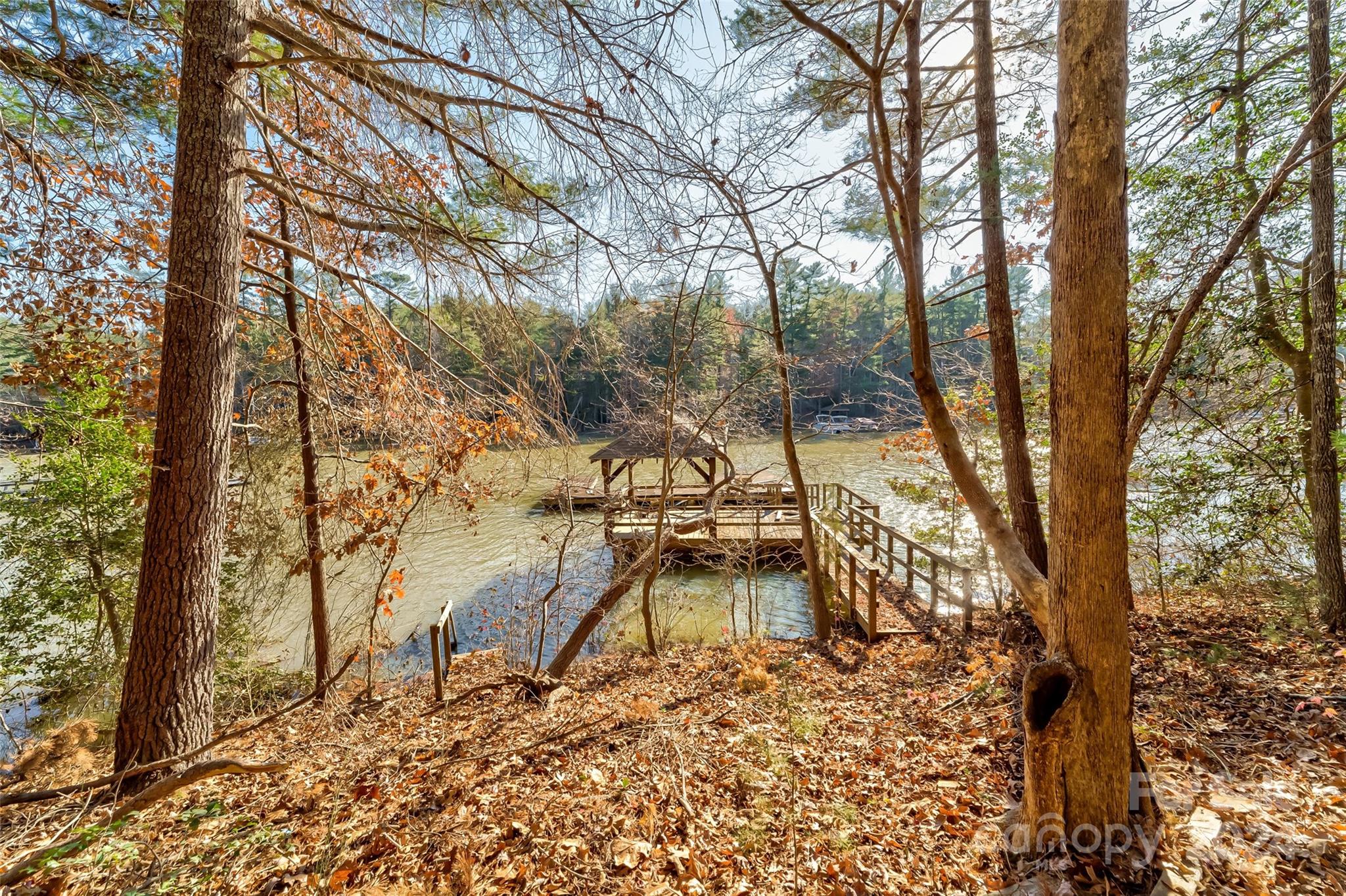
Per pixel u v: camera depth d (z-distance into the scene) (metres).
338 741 4.70
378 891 2.56
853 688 5.45
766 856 2.77
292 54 5.64
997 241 6.23
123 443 7.47
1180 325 3.80
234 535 6.87
